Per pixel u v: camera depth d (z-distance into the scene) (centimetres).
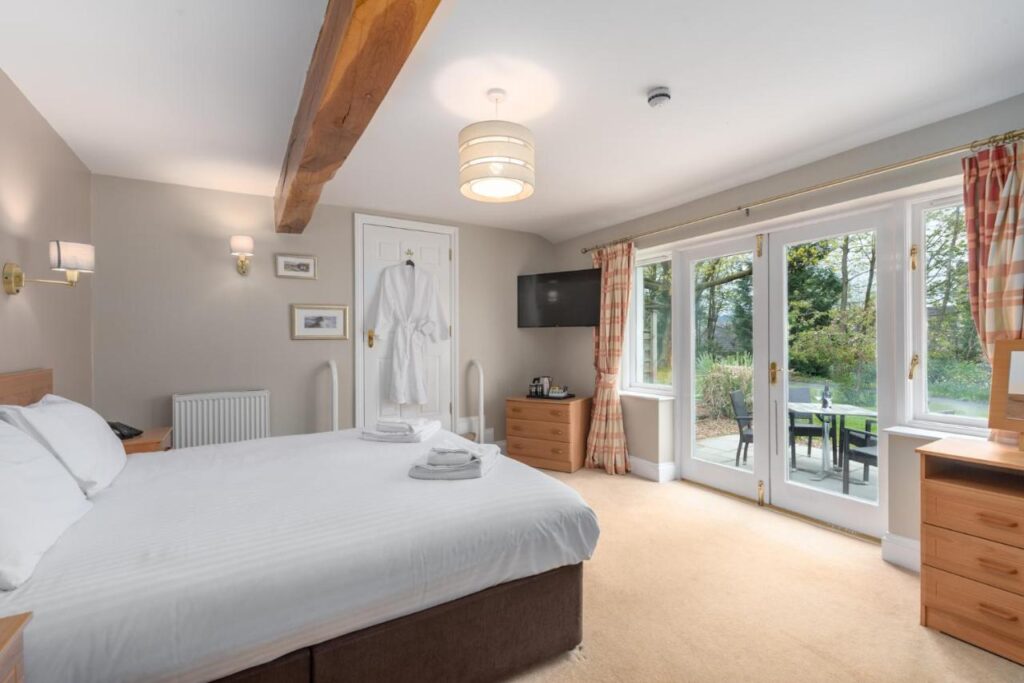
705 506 326
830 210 284
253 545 129
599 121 239
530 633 162
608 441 413
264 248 372
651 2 154
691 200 363
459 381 455
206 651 109
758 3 155
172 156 292
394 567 134
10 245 206
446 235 449
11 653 82
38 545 116
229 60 192
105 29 170
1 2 154
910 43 176
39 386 221
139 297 330
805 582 223
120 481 182
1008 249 203
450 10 157
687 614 198
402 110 229
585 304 439
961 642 178
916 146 240
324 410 394
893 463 244
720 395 362
